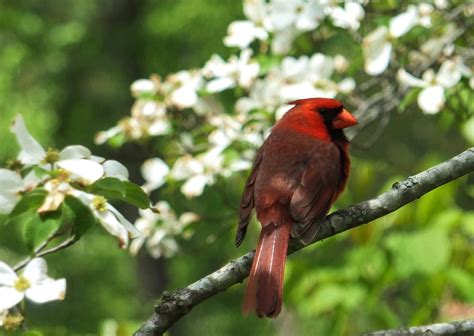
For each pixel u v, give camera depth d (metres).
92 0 29.12
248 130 11.18
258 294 7.36
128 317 26.78
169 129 11.42
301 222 7.86
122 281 27.33
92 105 28.75
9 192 7.28
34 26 27.17
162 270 27.75
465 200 20.11
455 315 11.79
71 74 28.53
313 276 12.12
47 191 7.00
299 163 8.28
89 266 26.94
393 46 10.71
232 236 12.08
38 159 7.53
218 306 27.86
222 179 11.33
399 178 12.12
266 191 8.08
